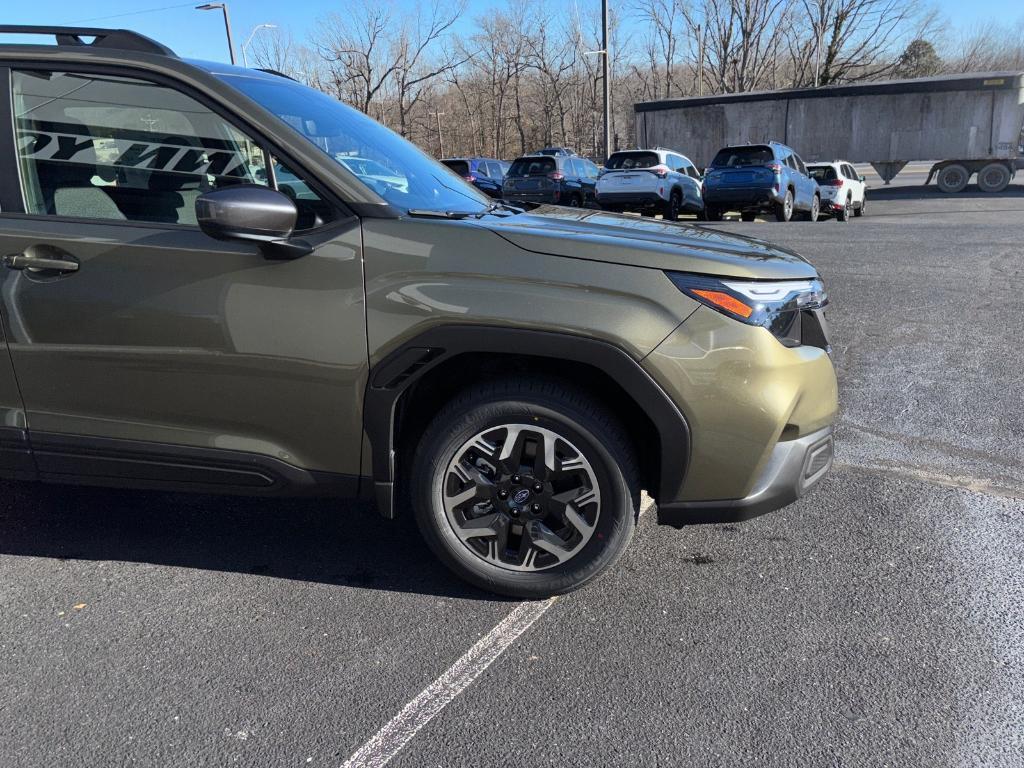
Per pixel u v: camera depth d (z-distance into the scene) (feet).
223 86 8.48
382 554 10.11
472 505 8.73
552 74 176.45
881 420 14.58
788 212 56.75
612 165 61.52
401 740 6.86
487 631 8.42
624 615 8.68
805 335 8.80
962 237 38.93
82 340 8.54
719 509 8.26
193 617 8.71
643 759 6.61
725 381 7.80
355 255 8.01
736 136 82.23
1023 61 195.72
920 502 11.33
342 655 8.03
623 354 7.67
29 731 6.96
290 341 8.14
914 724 6.96
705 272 7.84
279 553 10.14
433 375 8.54
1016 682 7.48
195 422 8.62
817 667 7.76
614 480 8.29
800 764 6.53
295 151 8.26
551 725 7.02
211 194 7.38
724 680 7.58
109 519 11.05
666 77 189.26
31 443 8.88
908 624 8.43
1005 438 13.64
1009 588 9.10
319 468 8.59
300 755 6.70
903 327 21.16
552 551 8.67
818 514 11.00
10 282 8.55
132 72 8.50
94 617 8.70
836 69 154.71
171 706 7.29
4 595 9.13
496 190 79.41
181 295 8.25
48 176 8.61
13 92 8.60
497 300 7.76
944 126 75.46
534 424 8.25
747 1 158.40
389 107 163.63
